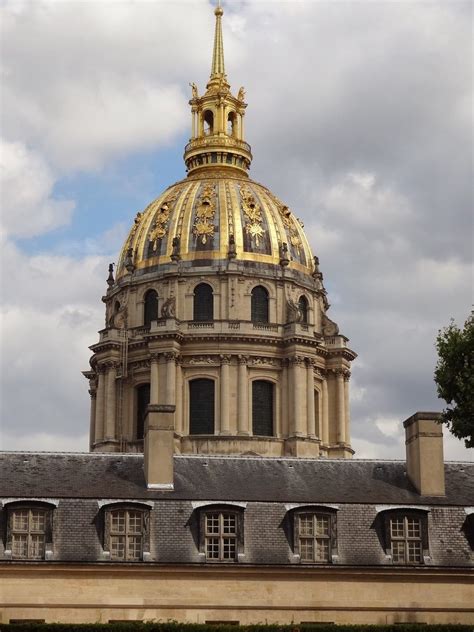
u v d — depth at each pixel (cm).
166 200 15500
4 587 7006
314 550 7325
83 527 7225
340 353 14962
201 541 7238
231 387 14200
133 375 14600
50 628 6406
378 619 7206
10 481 7481
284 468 8000
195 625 6469
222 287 14675
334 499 7525
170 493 7462
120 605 7044
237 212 15150
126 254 15338
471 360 7475
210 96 16438
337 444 14775
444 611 7269
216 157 16088
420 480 7681
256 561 7219
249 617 7125
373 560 7325
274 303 14800
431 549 7406
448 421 7531
